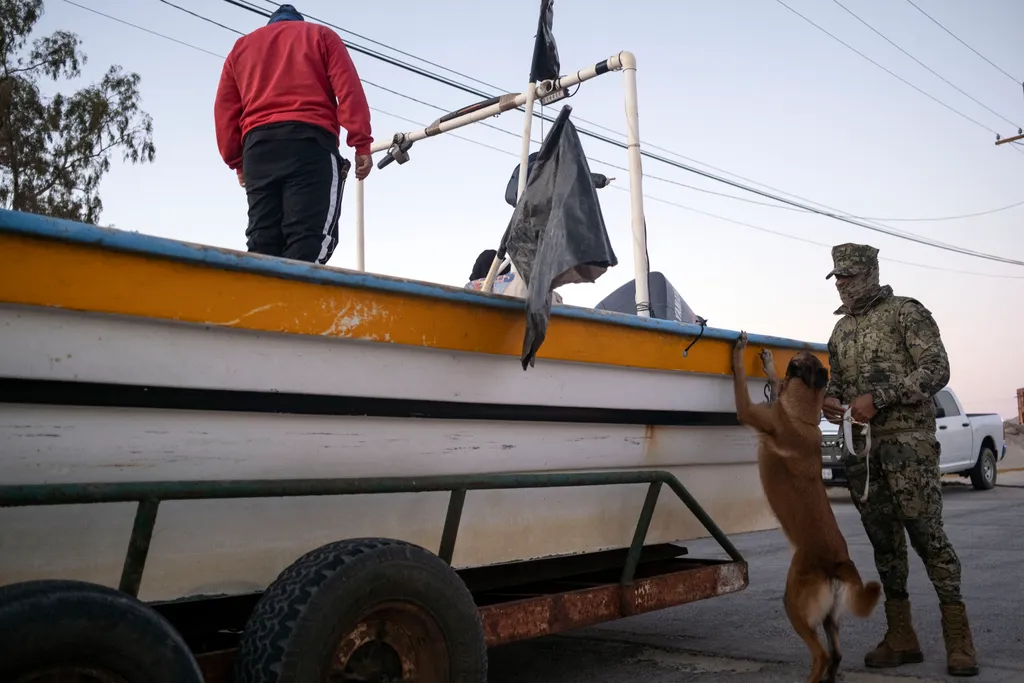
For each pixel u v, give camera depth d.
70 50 18.25
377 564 2.79
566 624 3.77
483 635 3.10
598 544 4.30
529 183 4.00
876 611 5.79
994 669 4.31
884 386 4.41
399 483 3.10
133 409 2.78
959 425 15.31
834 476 14.38
